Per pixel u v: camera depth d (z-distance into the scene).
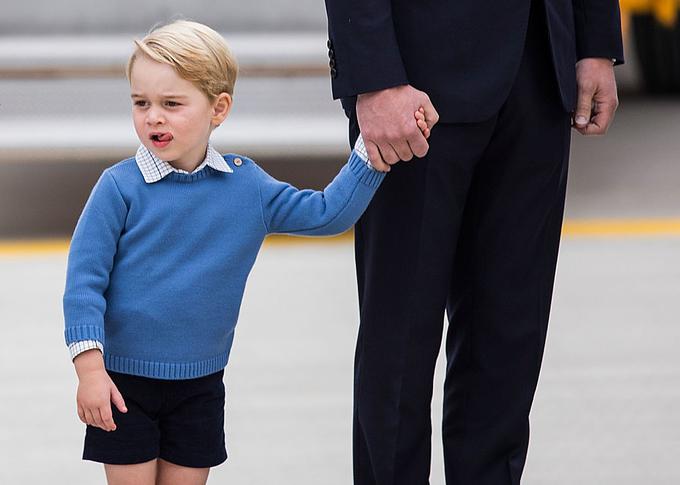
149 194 10.11
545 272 11.42
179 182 10.19
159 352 10.13
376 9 10.22
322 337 19.72
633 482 14.34
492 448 11.55
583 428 15.98
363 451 11.56
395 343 11.10
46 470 14.72
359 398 11.45
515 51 10.60
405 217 10.86
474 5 10.54
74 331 9.74
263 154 25.95
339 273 23.47
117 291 10.09
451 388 11.71
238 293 10.42
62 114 25.70
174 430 10.46
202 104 10.11
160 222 10.09
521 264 11.24
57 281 23.06
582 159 35.12
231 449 15.30
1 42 28.05
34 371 18.33
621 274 23.28
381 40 10.21
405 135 10.23
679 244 25.53
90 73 25.69
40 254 25.12
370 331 11.23
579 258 24.44
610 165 34.19
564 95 10.91
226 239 10.27
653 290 22.23
